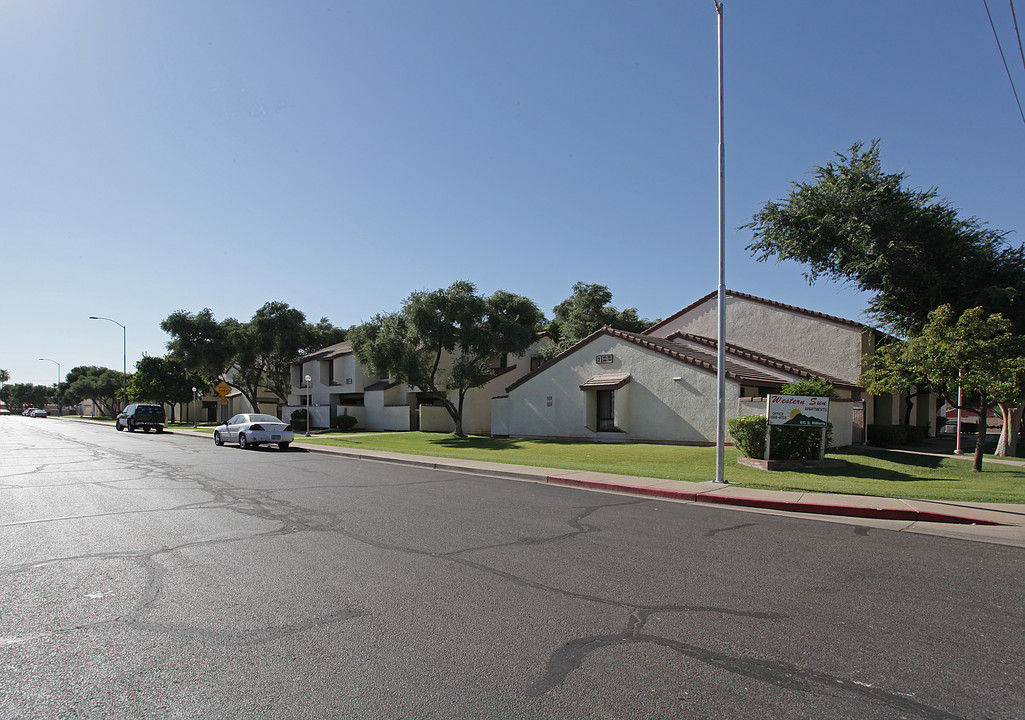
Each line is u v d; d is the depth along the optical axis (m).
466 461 18.77
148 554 7.34
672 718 3.68
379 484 13.88
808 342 28.47
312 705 3.80
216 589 6.02
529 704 3.83
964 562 7.38
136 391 57.81
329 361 47.09
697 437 23.33
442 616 5.34
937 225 24.98
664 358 24.62
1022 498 11.73
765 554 7.62
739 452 19.27
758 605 5.70
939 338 16.72
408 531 8.70
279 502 11.12
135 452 22.84
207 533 8.48
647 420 25.00
